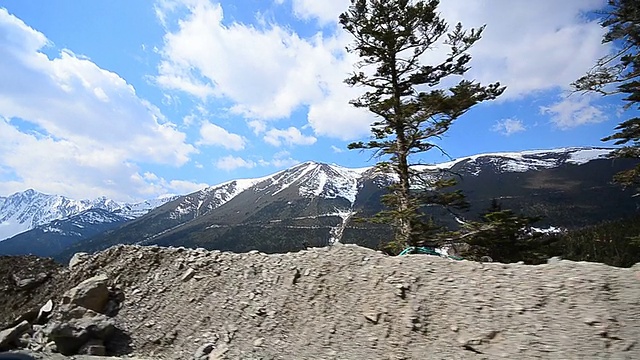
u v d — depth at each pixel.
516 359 5.34
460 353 5.85
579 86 17.34
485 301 6.59
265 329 7.99
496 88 16.70
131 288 10.49
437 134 17.83
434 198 17.83
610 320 5.38
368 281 8.19
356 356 6.55
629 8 16.55
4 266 12.23
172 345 8.44
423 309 6.91
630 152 16.45
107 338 8.73
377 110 18.48
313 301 8.29
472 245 17.12
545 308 6.02
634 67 16.72
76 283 11.20
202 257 11.27
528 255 17.34
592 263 6.88
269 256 10.66
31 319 10.04
